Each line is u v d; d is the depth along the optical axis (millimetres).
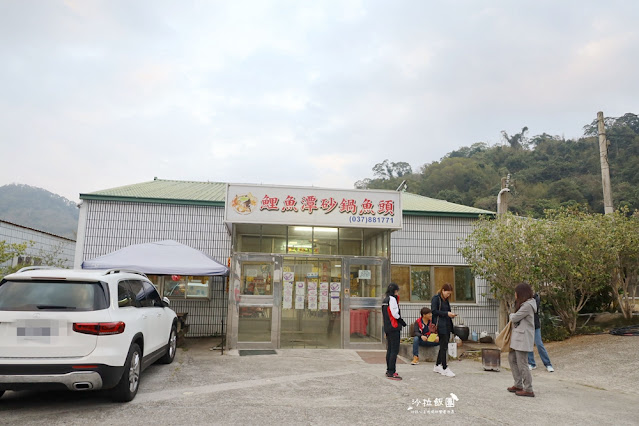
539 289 10320
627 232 10773
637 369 7461
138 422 4824
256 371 7707
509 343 6574
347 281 10688
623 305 11594
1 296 5184
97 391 6172
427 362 9250
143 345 6324
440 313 7875
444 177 74438
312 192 10555
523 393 6227
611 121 83188
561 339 10578
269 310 10312
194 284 12164
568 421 5051
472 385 6961
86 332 5090
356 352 10133
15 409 5277
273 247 10766
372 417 5129
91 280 5539
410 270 13211
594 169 67000
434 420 5043
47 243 15086
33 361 4895
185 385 6586
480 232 11492
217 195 13766
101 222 12234
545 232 10531
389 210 10742
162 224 12422
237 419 4973
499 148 91062
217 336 11992
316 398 5957
